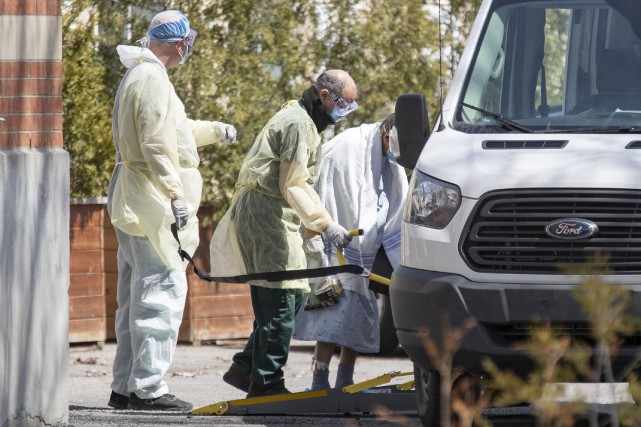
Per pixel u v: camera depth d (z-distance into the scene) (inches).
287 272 819.4
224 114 1416.1
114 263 1359.5
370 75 1455.5
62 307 736.3
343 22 1459.2
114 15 1418.6
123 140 836.6
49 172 724.0
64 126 1374.3
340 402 831.7
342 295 863.7
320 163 878.4
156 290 839.1
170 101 829.2
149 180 835.4
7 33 710.5
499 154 698.8
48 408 731.4
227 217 861.8
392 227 880.3
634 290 652.7
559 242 665.0
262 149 836.6
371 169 880.3
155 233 833.5
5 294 701.9
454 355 675.4
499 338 669.9
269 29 1437.0
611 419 467.8
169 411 839.7
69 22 1400.1
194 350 1344.7
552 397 463.2
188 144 860.0
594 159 680.4
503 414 839.1
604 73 762.8
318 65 1456.7
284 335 844.6
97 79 1389.0
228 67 1429.6
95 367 1211.2
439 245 685.3
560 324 659.4
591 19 778.8
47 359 729.0
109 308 1370.6
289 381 1130.7
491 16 801.6
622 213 663.1
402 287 697.6
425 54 1465.3
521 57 778.8
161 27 861.8
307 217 819.4
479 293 667.4
